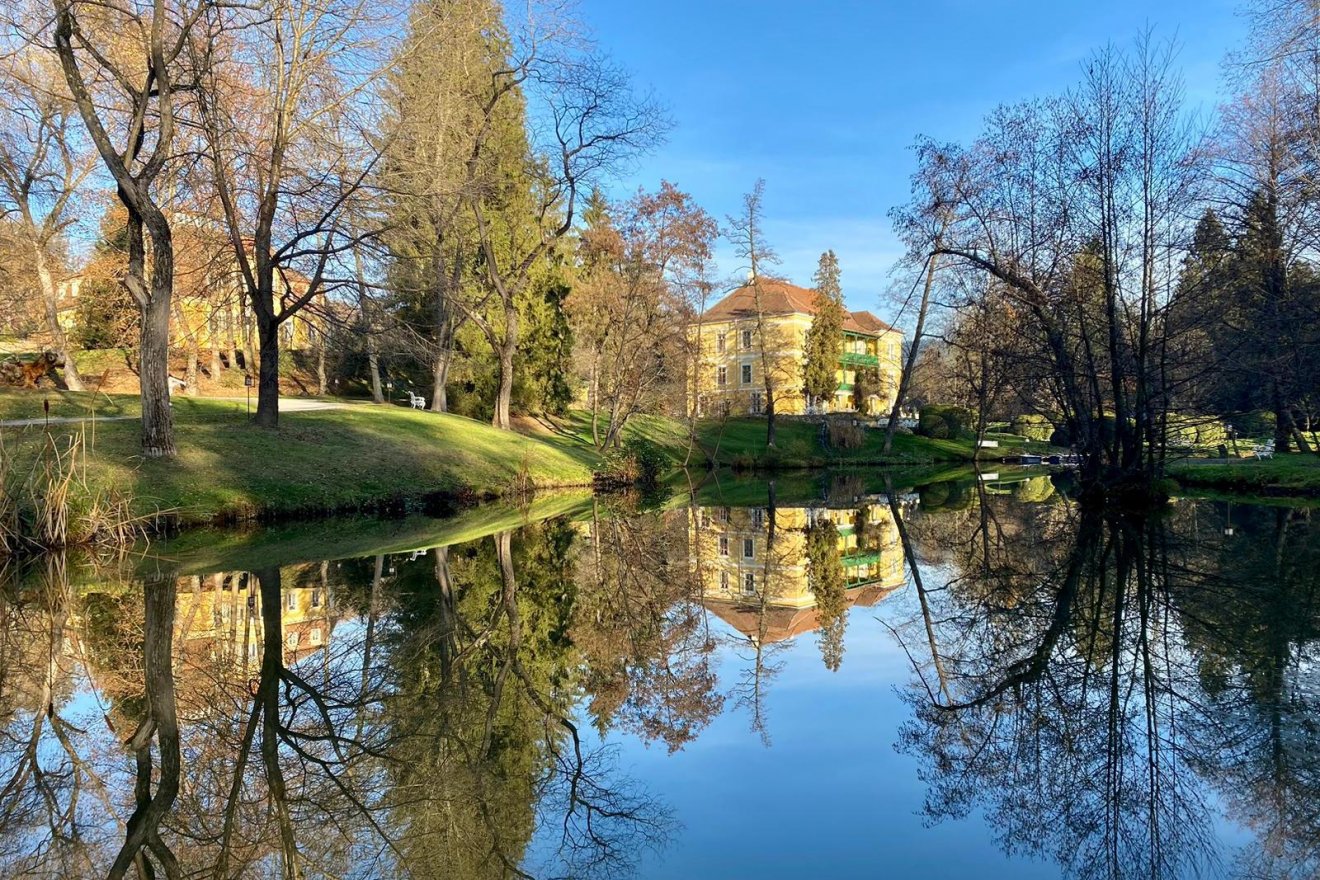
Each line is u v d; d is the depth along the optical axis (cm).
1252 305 1672
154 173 1312
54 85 1978
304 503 1466
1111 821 381
